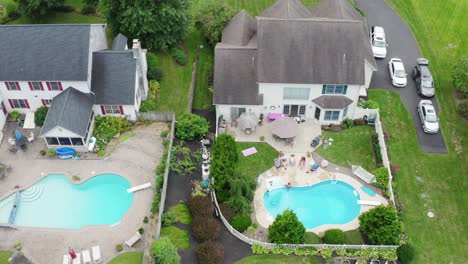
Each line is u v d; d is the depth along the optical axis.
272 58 53.72
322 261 43.28
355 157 53.31
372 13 73.00
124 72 54.09
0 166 50.09
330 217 47.50
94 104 53.84
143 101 57.84
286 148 53.94
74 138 51.19
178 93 59.59
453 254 44.94
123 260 42.59
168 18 60.59
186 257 43.06
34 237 44.59
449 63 64.75
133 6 58.91
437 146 54.62
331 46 53.97
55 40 53.28
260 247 43.81
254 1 74.62
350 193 49.88
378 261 43.34
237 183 46.28
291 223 42.50
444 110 58.72
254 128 54.81
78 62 52.59
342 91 54.50
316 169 51.59
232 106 55.19
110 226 45.56
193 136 53.66
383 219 43.19
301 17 61.47
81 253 42.78
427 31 69.81
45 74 52.38
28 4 63.09
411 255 43.38
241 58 55.56
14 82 53.03
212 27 63.22
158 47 62.81
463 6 73.94
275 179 50.56
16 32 53.66
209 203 46.28
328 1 64.69
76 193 48.75
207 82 61.03
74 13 69.12
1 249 43.53
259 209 47.72
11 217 45.81
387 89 61.16
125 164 51.34
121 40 58.53
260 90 54.28
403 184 50.66
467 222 47.50
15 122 55.62
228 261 43.12
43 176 50.03
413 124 56.94
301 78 53.16
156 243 41.25
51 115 51.41
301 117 57.41
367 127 56.62
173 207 46.94
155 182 49.44
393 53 66.38
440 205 48.88
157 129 55.22
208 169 49.38
